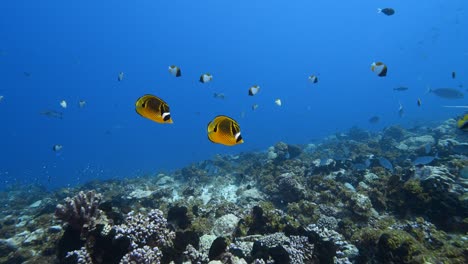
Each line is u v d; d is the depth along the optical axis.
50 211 12.36
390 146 18.41
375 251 6.36
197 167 20.83
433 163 11.16
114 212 6.76
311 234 6.55
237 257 5.80
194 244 6.35
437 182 8.16
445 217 7.72
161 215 6.18
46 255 7.70
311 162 15.44
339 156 13.77
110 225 6.24
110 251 5.71
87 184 19.64
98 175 35.03
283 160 15.21
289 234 6.93
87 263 5.48
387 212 8.92
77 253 5.44
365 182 11.19
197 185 16.06
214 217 9.90
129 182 20.11
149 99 3.51
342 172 12.29
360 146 18.06
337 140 28.09
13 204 18.95
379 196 9.35
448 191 7.97
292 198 10.85
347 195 9.73
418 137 18.41
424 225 7.39
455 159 10.93
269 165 14.78
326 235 7.20
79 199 6.33
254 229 7.88
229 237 7.54
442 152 12.98
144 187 16.38
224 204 10.33
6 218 13.41
